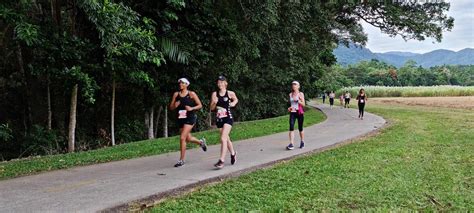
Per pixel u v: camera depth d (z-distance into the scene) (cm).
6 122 1491
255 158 983
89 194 645
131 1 1337
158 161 955
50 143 1416
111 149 1193
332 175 773
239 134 1512
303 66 2738
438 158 965
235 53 1683
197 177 771
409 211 561
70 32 1295
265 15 1555
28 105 1481
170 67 1620
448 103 4453
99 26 1028
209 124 2186
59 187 693
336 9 2519
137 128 1795
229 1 1619
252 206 580
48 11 1298
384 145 1184
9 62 1453
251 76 2527
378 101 5372
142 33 1107
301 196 631
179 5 1285
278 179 741
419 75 11525
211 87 1900
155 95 1670
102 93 1636
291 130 1139
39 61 1243
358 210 563
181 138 885
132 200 612
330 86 5381
